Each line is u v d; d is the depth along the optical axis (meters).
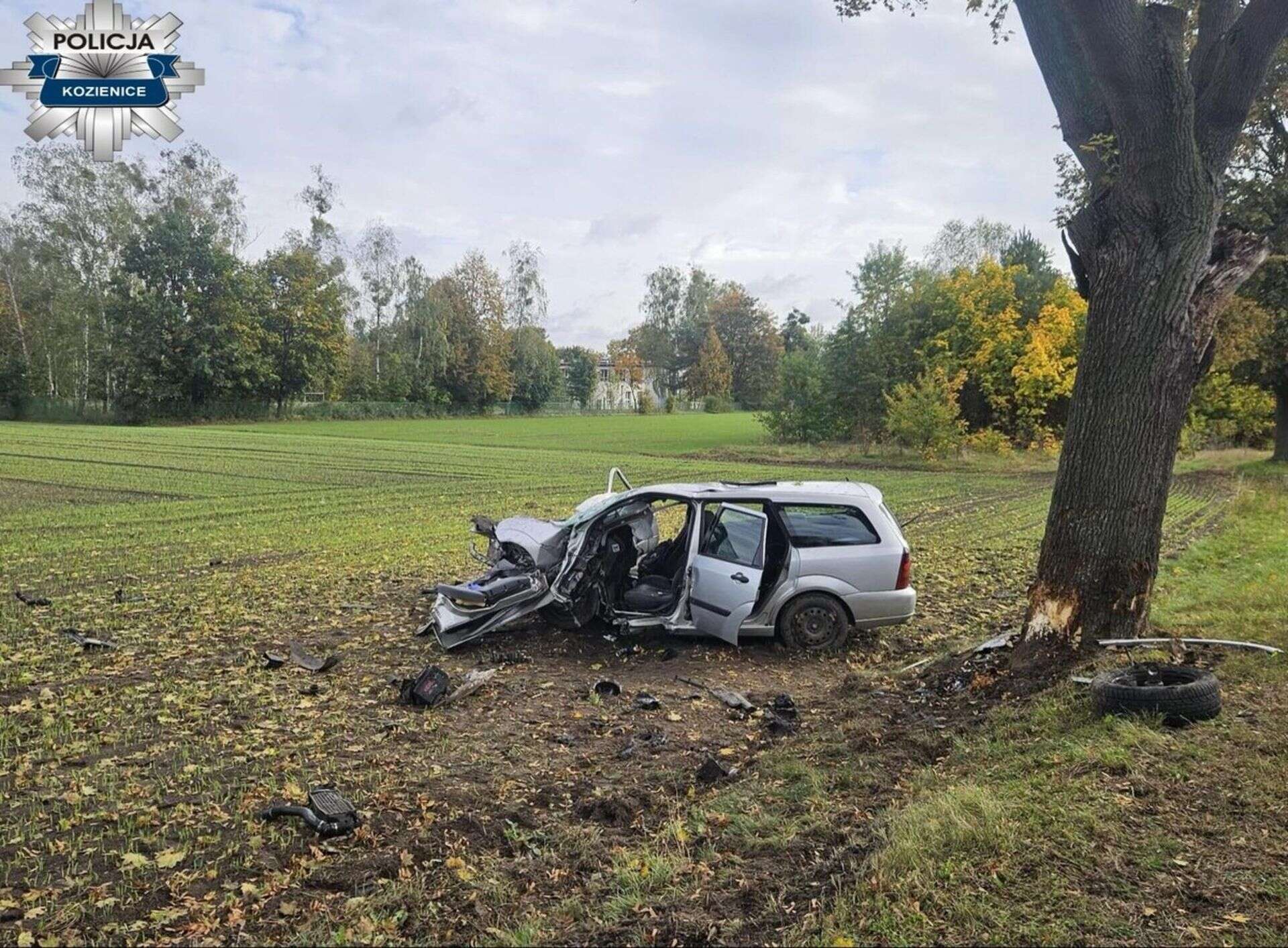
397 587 12.02
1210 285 6.99
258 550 15.16
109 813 5.00
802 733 6.41
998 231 72.50
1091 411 7.09
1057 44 7.71
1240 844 3.90
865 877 3.88
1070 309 42.00
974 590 12.52
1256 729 5.26
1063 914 3.46
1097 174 7.77
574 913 3.84
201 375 70.25
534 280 105.38
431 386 93.50
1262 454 45.78
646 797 5.24
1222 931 3.27
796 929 3.53
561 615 9.12
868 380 44.75
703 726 6.73
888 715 6.68
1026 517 21.50
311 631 9.59
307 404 81.88
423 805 5.13
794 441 50.94
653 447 51.94
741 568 8.82
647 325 145.50
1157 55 6.56
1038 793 4.57
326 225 84.19
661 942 3.55
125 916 3.92
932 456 39.88
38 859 4.45
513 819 4.95
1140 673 5.96
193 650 8.70
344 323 83.44
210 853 4.54
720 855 4.33
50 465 31.16
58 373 73.75
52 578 12.48
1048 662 7.04
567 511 21.48
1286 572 12.00
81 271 73.38
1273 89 11.53
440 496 24.67
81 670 7.98
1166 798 4.42
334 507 21.95
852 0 9.82
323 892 4.14
